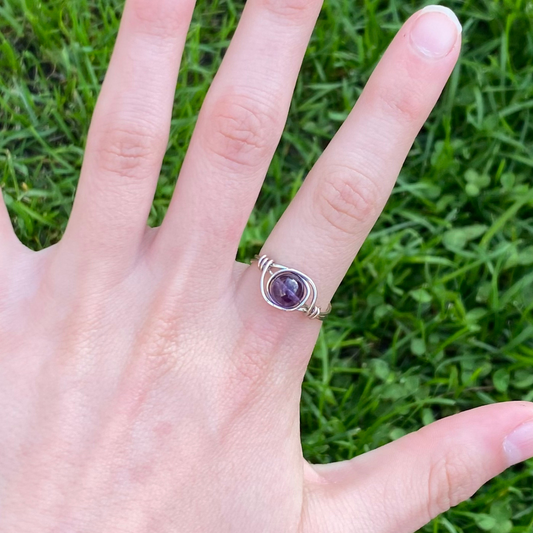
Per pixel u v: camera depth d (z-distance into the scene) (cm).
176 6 14
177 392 15
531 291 21
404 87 14
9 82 23
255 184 15
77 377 14
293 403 15
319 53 23
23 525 14
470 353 21
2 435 14
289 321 15
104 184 14
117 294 15
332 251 15
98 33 23
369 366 21
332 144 15
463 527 20
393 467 15
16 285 15
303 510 15
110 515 14
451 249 21
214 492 14
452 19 14
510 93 23
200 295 15
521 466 21
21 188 22
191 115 22
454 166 22
